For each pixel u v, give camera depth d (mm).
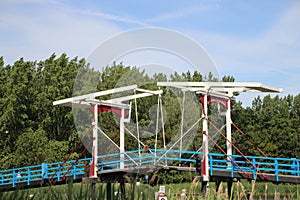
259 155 33281
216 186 15430
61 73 38969
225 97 17516
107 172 15000
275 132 38500
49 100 37531
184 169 14820
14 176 19953
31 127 37375
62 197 4387
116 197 4402
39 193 4699
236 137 33250
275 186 14648
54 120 37406
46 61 40875
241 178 16203
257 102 59594
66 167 17984
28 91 38062
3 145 36375
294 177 15734
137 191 4449
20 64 39344
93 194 4426
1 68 41969
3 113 37219
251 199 5918
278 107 58219
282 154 37656
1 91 39531
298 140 39250
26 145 33094
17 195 4570
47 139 34562
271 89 17531
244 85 16875
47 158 31844
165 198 5426
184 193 6141
